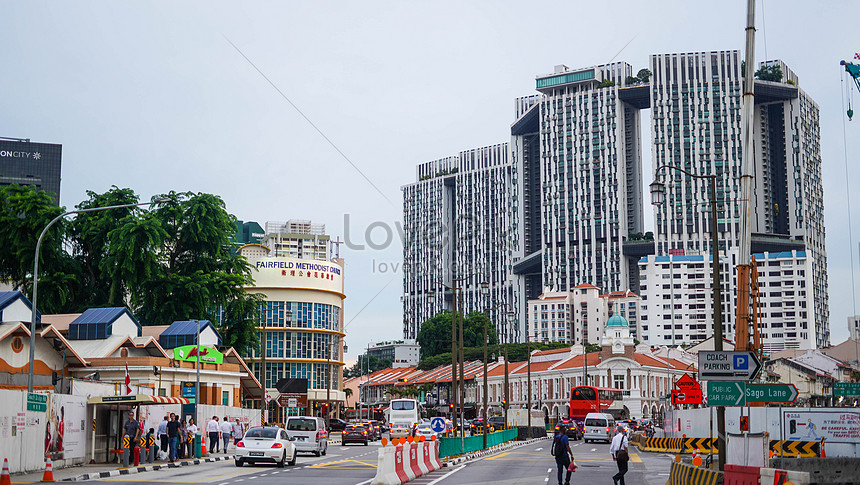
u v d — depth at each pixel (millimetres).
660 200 31922
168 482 30203
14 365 48875
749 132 47438
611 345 156625
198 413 54125
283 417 103562
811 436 37438
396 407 72875
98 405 40938
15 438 32625
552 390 162500
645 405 153625
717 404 25000
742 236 46906
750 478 20062
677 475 26844
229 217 83250
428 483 31156
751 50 47844
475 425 96750
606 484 31156
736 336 46219
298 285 109062
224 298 79312
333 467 39406
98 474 32875
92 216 77625
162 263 80688
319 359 110500
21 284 74812
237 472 35844
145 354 60938
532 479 33031
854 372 98500
